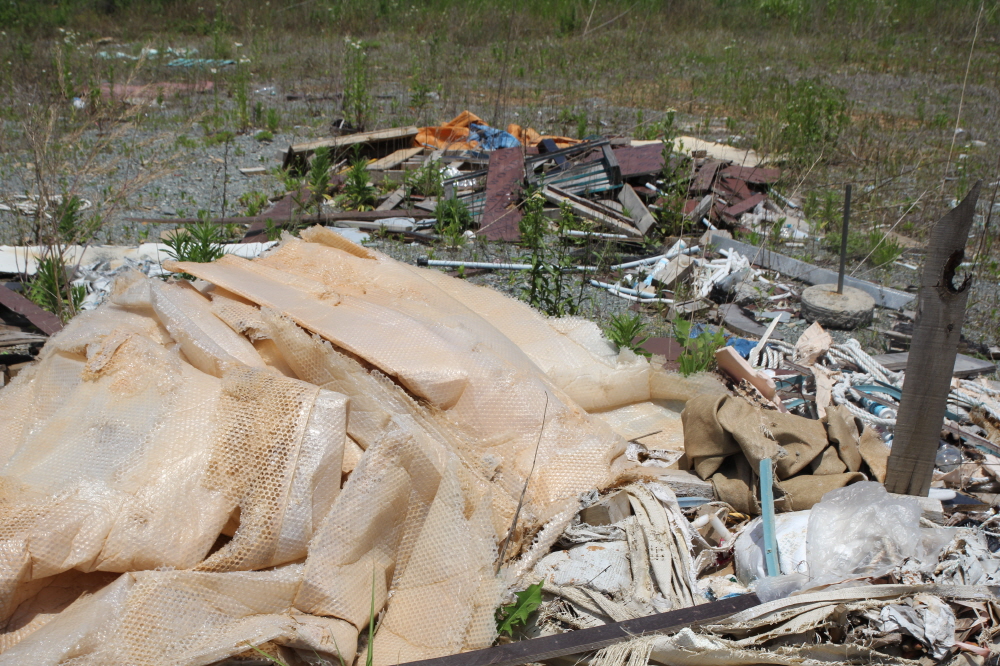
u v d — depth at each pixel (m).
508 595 2.87
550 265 6.45
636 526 3.24
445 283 4.91
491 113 13.77
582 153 9.15
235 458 2.73
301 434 2.76
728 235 8.38
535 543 3.14
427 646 2.71
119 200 7.98
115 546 2.53
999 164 10.13
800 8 21.48
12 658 2.26
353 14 20.61
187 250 6.68
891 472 3.52
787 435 3.62
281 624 2.52
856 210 9.24
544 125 13.24
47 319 5.46
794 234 8.60
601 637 2.68
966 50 19.08
